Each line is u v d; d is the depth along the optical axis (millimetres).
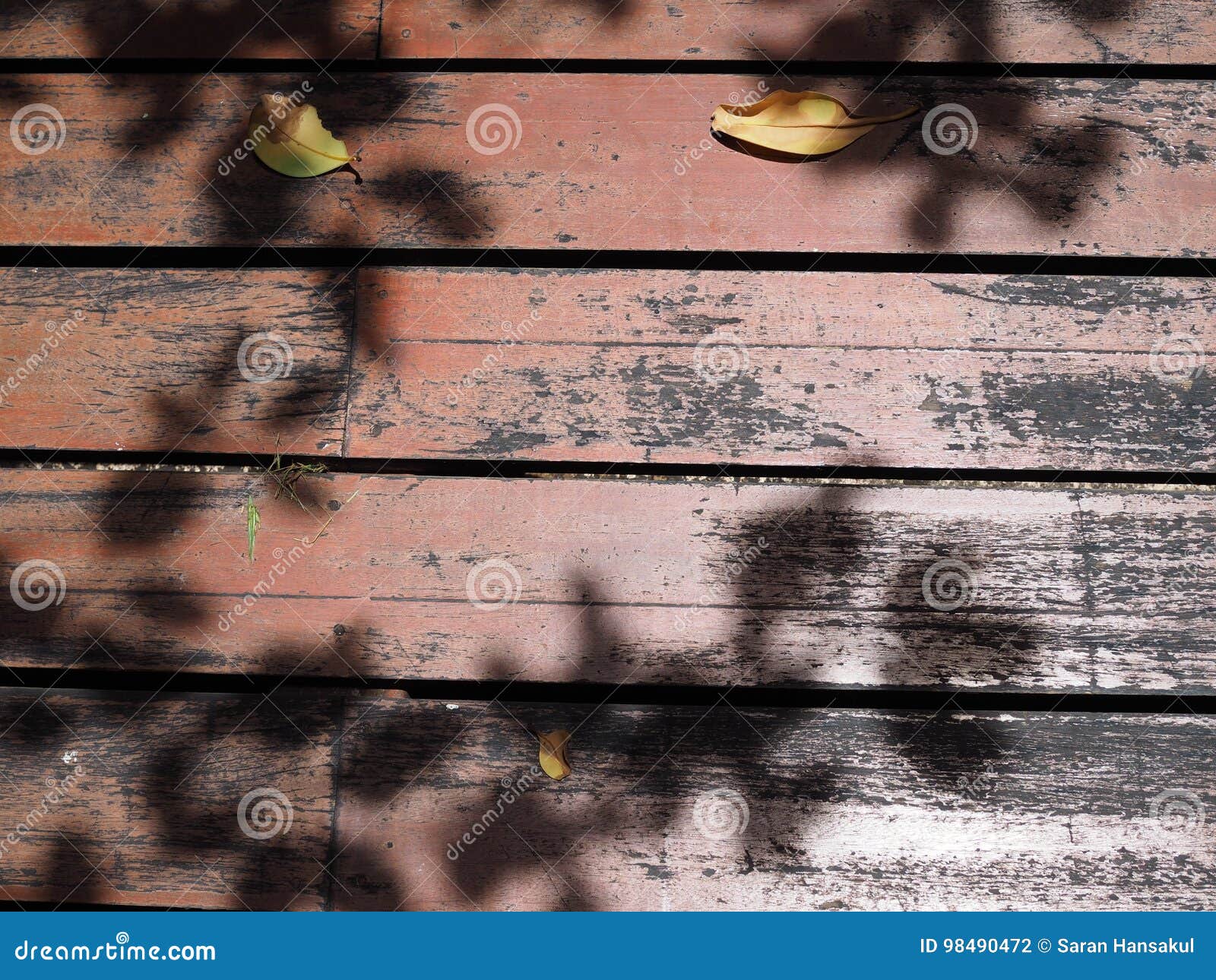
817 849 1450
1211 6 1626
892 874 1441
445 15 1670
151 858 1478
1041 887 1431
